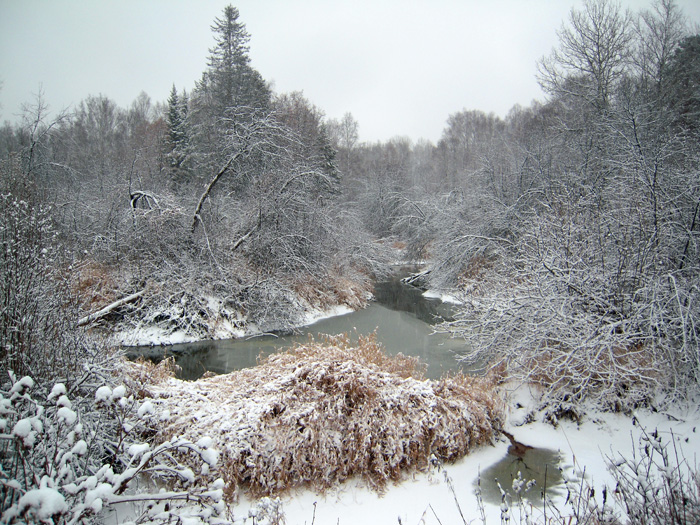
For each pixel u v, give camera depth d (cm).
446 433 590
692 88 1641
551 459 595
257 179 1627
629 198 824
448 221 2019
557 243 827
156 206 1470
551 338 697
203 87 2753
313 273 1664
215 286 1409
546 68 1892
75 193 1736
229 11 2538
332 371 624
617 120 1214
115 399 354
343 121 5722
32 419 300
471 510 482
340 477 534
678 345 693
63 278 603
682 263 758
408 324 1525
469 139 5438
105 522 412
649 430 618
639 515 341
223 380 709
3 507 286
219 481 360
